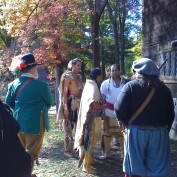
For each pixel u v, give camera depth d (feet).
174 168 20.02
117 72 21.66
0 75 37.58
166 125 14.88
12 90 17.63
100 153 23.95
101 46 114.11
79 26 46.75
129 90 14.47
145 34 34.65
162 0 30.76
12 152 8.97
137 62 14.78
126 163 14.60
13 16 39.52
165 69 29.50
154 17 32.40
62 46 39.27
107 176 19.60
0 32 57.93
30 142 17.43
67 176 19.52
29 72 17.60
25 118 17.07
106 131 22.07
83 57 75.97
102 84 22.09
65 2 38.42
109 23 100.83
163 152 14.47
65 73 23.00
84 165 19.98
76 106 22.85
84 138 19.75
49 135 30.68
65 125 23.18
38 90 17.25
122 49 83.82
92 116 19.70
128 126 14.58
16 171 8.93
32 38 37.42
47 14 37.47
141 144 14.24
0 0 40.42
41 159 23.00
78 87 22.94
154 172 14.11
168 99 14.64
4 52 36.19
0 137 8.91
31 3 38.83
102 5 42.68
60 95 23.02
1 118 9.11
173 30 28.58
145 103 14.26
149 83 14.37
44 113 17.72
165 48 29.96
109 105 21.75
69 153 23.54
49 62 39.75
